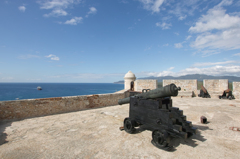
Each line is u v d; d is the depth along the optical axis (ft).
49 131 13.78
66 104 22.29
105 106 27.55
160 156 9.15
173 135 9.73
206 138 11.96
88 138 12.05
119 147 10.40
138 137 12.23
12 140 11.73
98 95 26.50
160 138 10.32
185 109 24.29
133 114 13.62
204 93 41.88
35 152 9.75
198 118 18.42
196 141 11.39
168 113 10.29
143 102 12.48
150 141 11.41
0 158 8.99
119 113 21.44
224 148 10.20
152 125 11.57
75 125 15.60
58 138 12.08
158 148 10.26
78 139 11.86
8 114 17.52
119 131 13.69
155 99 12.07
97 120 17.60
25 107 18.74
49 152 9.73
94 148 10.27
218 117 18.47
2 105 17.19
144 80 45.09
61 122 16.78
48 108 20.52
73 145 10.76
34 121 17.22
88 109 24.58
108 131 13.69
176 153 9.52
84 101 24.43
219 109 24.22
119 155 9.29
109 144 10.89
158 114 11.05
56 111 21.22
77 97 23.58
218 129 14.07
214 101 34.35
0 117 17.01
